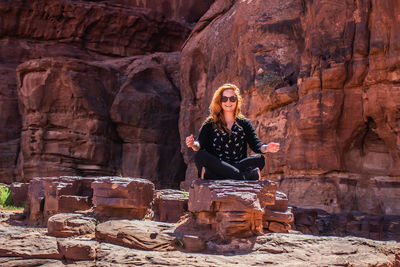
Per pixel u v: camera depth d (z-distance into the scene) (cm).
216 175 482
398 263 462
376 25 1055
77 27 2509
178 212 637
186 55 2025
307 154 1107
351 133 1091
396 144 1031
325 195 1066
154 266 376
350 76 1089
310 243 448
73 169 2055
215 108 495
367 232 884
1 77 2239
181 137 2036
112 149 2189
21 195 965
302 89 1160
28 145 2019
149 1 2814
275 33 1353
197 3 2883
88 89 2098
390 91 1023
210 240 441
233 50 1562
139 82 2272
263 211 457
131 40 2633
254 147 486
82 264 389
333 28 1122
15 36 2405
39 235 450
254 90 1375
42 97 2030
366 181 1098
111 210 565
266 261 398
